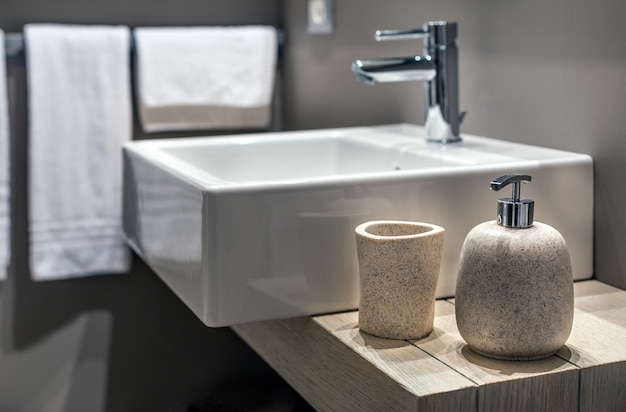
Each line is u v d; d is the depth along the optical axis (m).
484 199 1.05
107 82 1.82
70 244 1.84
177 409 1.98
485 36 1.32
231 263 0.95
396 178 1.01
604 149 1.09
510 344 0.83
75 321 1.92
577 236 1.12
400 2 1.52
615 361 0.84
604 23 1.08
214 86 1.88
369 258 0.90
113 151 1.83
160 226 1.19
